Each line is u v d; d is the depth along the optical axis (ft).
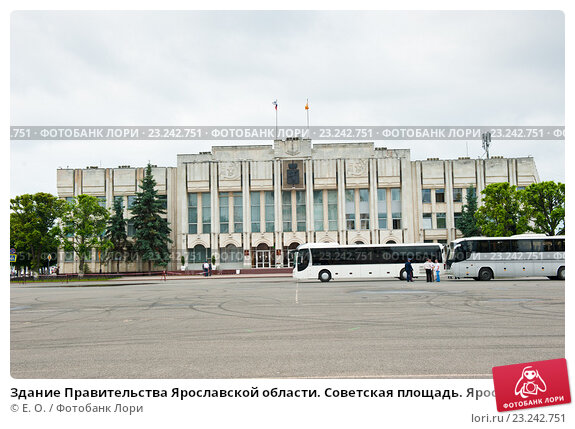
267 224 203.92
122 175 213.46
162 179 214.48
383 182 201.67
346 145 205.77
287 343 37.68
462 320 47.88
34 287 133.59
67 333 44.80
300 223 204.03
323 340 38.58
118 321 52.49
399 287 96.68
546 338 38.19
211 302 71.87
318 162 202.90
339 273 128.88
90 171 213.25
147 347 37.35
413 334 40.55
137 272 201.98
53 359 33.94
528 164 204.44
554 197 147.54
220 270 197.67
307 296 79.51
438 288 91.35
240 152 207.10
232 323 48.96
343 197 201.26
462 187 205.77
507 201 154.81
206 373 29.66
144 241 192.44
